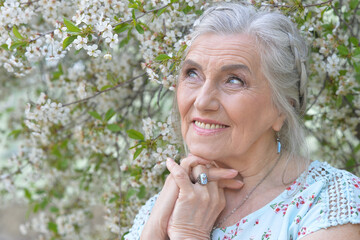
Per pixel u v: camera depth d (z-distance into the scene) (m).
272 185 1.66
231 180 1.69
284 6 1.91
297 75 1.65
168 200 1.70
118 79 2.55
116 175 2.88
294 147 1.69
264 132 1.66
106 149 2.81
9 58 2.29
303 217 1.53
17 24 2.12
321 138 2.62
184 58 1.74
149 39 2.15
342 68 2.27
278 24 1.61
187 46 1.72
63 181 3.33
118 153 2.61
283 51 1.60
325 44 2.10
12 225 5.43
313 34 2.12
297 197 1.57
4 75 3.40
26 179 2.94
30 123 2.35
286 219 1.54
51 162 3.19
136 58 2.72
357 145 2.59
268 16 1.61
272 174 1.68
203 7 2.04
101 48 2.41
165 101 2.84
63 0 2.22
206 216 1.65
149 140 2.14
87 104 2.71
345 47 2.02
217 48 1.58
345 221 1.45
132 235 1.89
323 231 1.47
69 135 2.88
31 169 3.02
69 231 3.09
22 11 2.14
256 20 1.59
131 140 2.69
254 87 1.58
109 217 2.64
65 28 1.88
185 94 1.67
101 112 2.73
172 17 2.06
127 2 2.03
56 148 2.90
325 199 1.52
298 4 1.92
